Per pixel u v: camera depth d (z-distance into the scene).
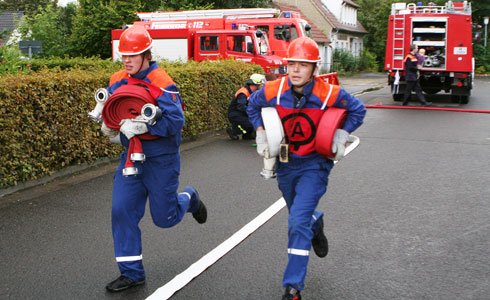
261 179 8.29
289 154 4.24
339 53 49.88
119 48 4.25
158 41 21.67
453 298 4.30
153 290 4.39
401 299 4.28
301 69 4.04
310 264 4.97
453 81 20.44
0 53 12.27
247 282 4.57
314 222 4.55
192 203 5.11
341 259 5.09
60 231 5.86
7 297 4.28
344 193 7.51
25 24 26.47
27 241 5.55
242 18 22.95
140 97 4.16
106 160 9.25
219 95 13.17
